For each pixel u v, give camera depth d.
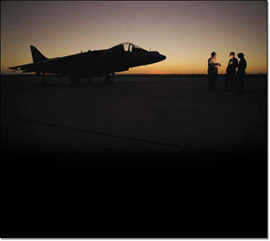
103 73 14.33
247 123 4.13
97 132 3.86
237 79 8.80
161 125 4.20
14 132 4.00
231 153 2.68
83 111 5.79
